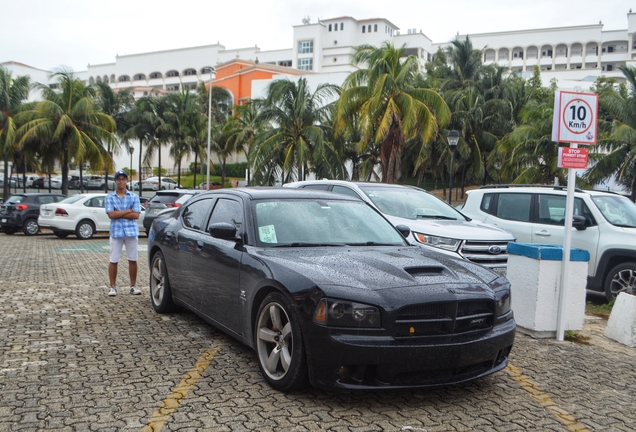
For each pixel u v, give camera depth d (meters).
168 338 5.53
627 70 25.31
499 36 88.81
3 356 4.85
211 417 3.61
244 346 5.29
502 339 4.05
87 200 18.69
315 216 5.14
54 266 11.07
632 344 5.80
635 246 7.79
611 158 25.44
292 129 31.28
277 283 4.04
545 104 30.03
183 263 5.88
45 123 30.80
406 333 3.71
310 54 88.50
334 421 3.58
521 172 31.52
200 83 63.62
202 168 51.81
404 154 36.34
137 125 44.66
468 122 35.75
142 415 3.62
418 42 84.75
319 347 3.68
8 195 32.16
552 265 6.01
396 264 4.24
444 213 8.51
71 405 3.78
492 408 3.94
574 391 4.39
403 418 3.68
